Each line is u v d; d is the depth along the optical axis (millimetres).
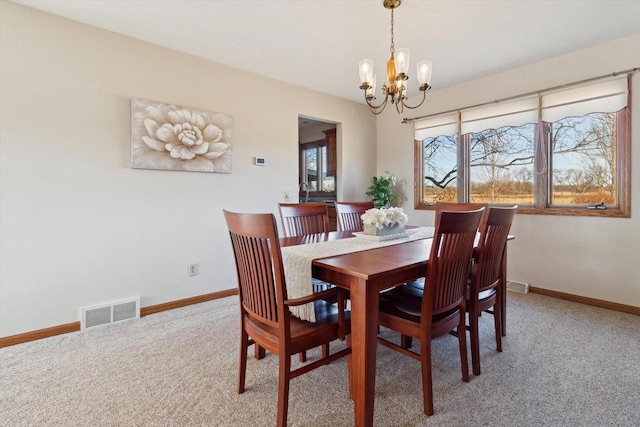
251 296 1489
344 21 2371
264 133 3469
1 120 2111
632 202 2703
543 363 1938
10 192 2150
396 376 1835
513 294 3268
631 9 2240
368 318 1316
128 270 2639
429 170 4258
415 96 4266
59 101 2305
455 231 1494
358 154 4539
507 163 3500
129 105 2600
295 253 1674
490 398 1615
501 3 2152
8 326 2162
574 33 2586
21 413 1492
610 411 1507
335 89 3926
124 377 1795
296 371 1388
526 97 3258
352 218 2938
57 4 2158
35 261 2246
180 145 2838
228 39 2646
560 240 3115
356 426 1356
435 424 1436
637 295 2705
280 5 2170
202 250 3051
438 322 1572
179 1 2127
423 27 2457
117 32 2529
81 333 2365
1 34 2104
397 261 1501
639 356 2004
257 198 3422
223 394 1648
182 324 2541
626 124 2709
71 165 2363
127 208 2619
